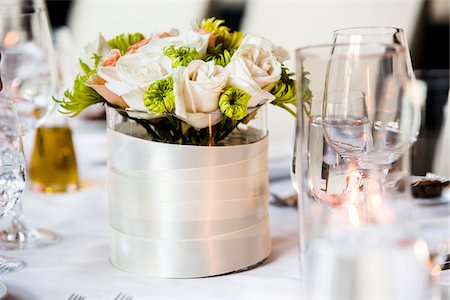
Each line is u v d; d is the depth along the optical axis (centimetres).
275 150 158
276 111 235
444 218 84
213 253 93
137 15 361
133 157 92
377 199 69
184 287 90
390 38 87
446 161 117
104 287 91
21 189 99
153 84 86
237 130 94
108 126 97
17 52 131
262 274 95
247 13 303
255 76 90
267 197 100
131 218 94
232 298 86
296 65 75
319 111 86
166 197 92
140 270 95
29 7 139
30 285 93
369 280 63
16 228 115
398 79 77
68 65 175
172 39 94
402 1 265
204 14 328
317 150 87
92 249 108
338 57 80
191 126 90
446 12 258
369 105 80
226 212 93
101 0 373
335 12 279
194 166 90
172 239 93
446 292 76
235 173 92
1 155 95
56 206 134
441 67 257
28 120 133
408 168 77
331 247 65
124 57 89
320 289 66
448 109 127
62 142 144
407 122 77
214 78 86
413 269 63
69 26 384
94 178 155
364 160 83
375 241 64
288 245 107
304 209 70
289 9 288
